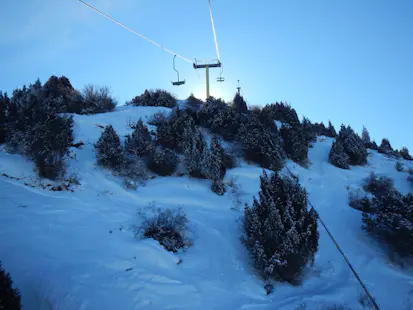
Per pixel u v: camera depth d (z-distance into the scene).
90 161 13.80
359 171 21.14
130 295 7.25
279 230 9.52
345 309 8.23
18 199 10.20
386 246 11.70
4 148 12.81
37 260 7.61
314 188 17.00
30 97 16.75
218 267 9.36
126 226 10.15
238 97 29.72
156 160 14.52
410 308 8.67
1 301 4.92
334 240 11.98
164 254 9.01
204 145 15.92
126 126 18.86
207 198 13.51
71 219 9.95
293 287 9.23
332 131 31.06
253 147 18.11
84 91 22.11
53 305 6.57
